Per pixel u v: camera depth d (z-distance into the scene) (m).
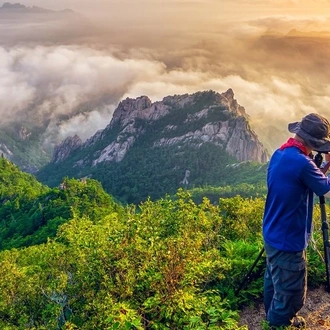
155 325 5.04
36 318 7.67
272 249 4.80
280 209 4.66
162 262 5.71
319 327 5.36
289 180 4.56
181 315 5.10
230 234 9.23
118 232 6.57
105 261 6.11
